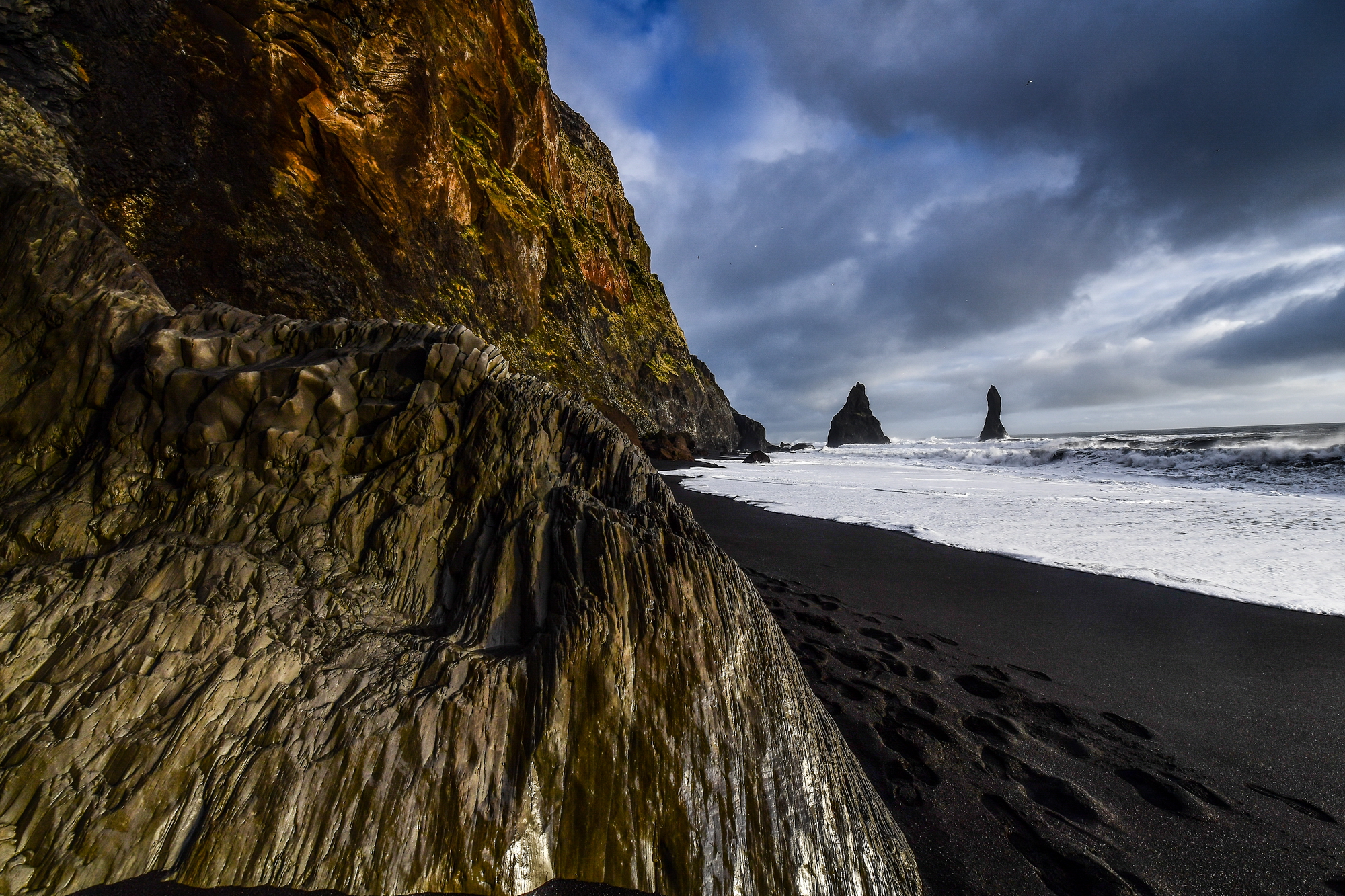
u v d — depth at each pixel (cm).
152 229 820
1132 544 765
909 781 256
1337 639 438
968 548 734
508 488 253
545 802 173
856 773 230
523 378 295
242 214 994
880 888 186
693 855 175
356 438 256
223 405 243
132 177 784
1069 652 413
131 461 235
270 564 217
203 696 175
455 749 175
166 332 253
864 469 2223
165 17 849
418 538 239
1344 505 1067
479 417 268
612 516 237
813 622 464
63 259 282
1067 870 204
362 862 158
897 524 916
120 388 251
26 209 290
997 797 246
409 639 207
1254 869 206
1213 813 238
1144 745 292
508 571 224
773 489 1459
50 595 192
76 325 264
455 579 234
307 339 291
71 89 695
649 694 195
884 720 310
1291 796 253
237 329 287
